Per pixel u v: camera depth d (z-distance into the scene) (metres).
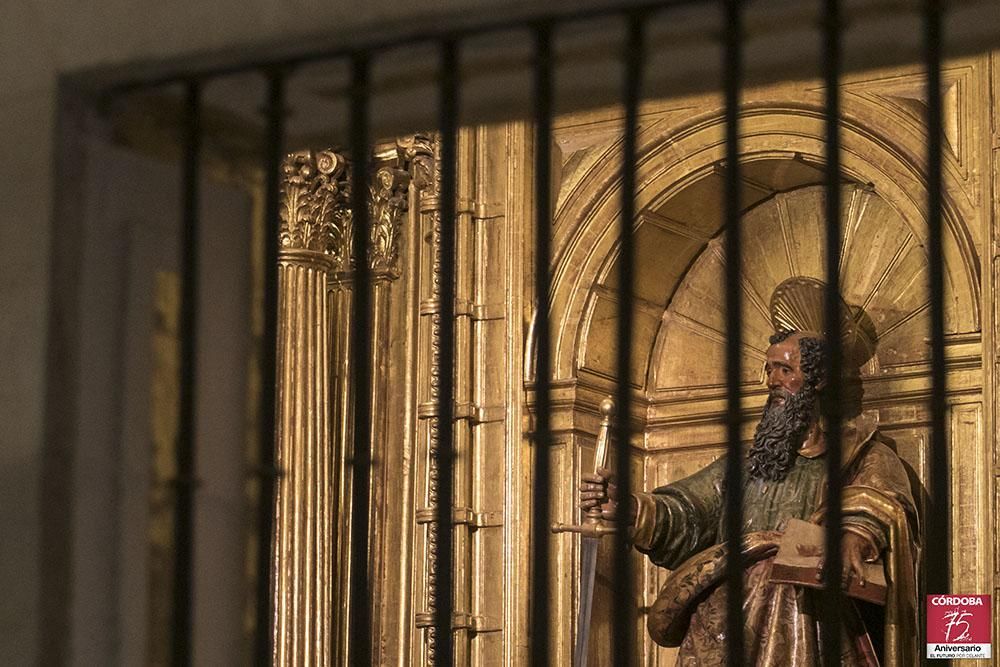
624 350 3.45
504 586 12.57
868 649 10.62
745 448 12.49
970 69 11.52
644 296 12.98
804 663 10.47
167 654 3.49
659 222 12.72
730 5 3.18
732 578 3.35
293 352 13.12
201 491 3.58
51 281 3.42
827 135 3.27
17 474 3.37
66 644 3.37
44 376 3.38
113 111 3.59
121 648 3.42
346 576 13.09
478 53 3.43
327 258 13.39
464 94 3.64
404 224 13.38
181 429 3.56
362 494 3.72
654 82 3.52
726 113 3.27
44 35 3.51
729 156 3.30
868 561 10.47
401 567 12.92
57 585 3.37
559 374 12.60
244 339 3.74
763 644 10.59
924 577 11.12
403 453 13.09
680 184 12.52
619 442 3.46
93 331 3.48
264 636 3.61
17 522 3.36
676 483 11.88
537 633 3.47
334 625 13.05
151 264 3.59
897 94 11.82
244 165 3.84
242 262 3.78
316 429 13.11
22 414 3.39
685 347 13.04
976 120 11.45
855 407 11.80
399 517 13.02
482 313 12.91
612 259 12.69
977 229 11.34
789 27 3.23
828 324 3.38
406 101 3.69
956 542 11.14
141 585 3.47
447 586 3.65
